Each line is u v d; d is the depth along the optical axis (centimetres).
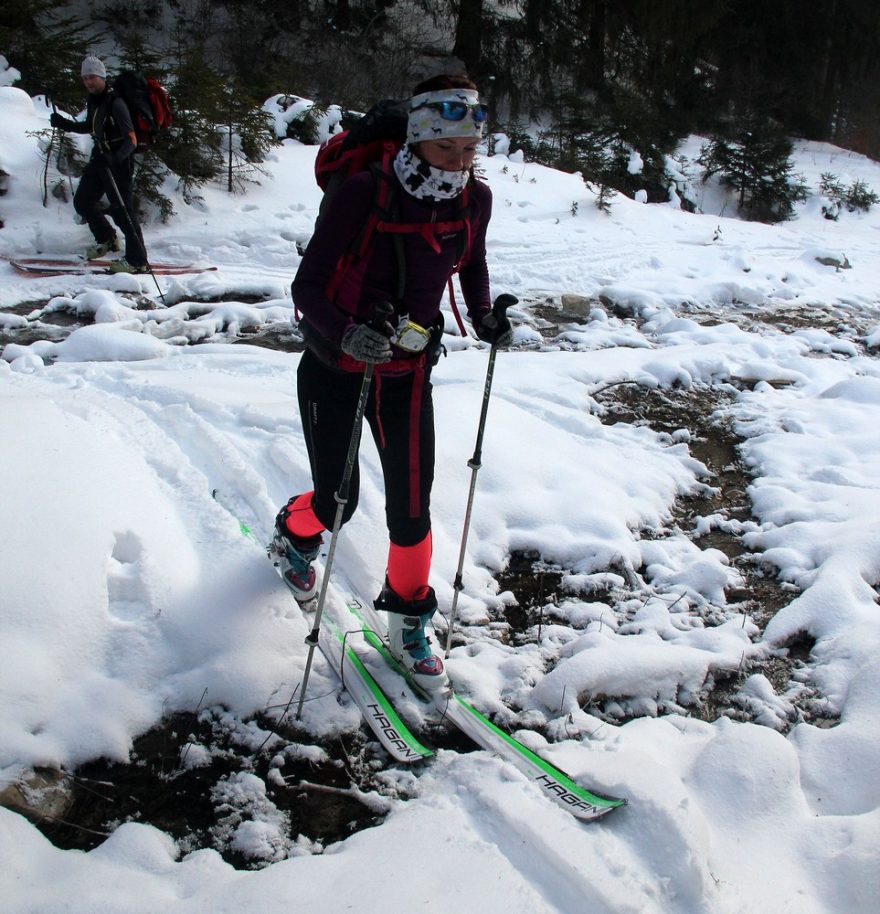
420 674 276
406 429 258
